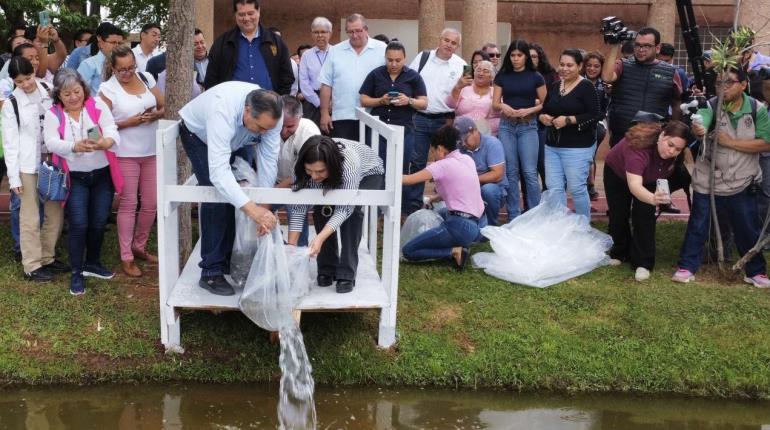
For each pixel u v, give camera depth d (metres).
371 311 6.03
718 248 6.91
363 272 5.91
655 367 5.51
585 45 14.12
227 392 5.16
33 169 6.21
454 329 5.84
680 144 6.50
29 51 6.73
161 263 5.16
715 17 13.68
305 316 5.89
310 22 13.70
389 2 13.74
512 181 8.02
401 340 5.64
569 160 7.41
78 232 6.07
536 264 6.73
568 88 7.37
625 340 5.78
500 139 8.03
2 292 6.09
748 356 5.63
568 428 4.95
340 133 7.95
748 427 5.06
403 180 6.83
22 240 6.32
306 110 8.68
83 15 12.00
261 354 5.43
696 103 6.66
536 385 5.37
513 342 5.70
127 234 6.53
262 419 4.86
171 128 5.27
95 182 6.17
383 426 4.85
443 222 7.01
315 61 8.48
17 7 11.21
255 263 5.04
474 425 4.92
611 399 5.33
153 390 5.15
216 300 5.26
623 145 6.90
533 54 8.55
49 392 5.09
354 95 7.83
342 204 5.16
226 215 5.39
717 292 6.57
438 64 8.46
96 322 5.70
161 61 7.39
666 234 8.16
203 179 5.29
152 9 13.12
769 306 6.31
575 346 5.68
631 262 7.07
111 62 6.39
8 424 4.71
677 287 6.67
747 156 6.65
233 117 4.84
